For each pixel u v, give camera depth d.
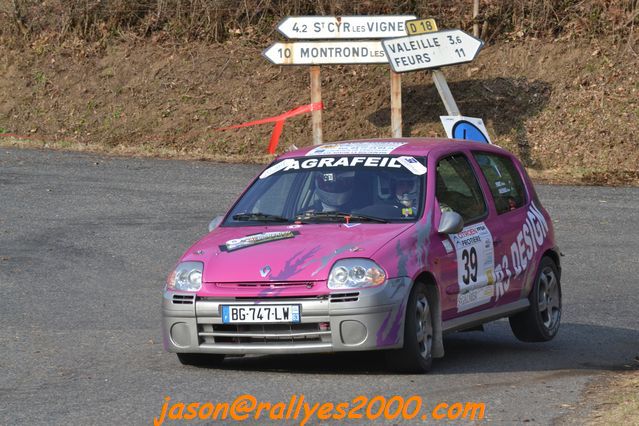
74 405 19.44
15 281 36.62
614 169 64.75
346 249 21.64
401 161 24.70
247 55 83.12
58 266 39.28
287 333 21.22
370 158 25.08
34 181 58.88
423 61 65.62
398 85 68.94
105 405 19.38
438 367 23.45
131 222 48.03
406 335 21.53
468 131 53.88
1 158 67.38
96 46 86.19
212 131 76.88
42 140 77.81
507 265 25.75
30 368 23.50
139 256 41.22
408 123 74.62
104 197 54.34
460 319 23.73
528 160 68.44
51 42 87.31
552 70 74.56
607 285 36.34
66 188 56.81
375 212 23.55
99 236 44.94
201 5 86.12
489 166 26.97
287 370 22.84
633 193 55.91
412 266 21.83
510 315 25.75
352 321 20.89
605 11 76.81
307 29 69.00
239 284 21.59
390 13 82.69
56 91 83.56
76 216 49.41
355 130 75.00
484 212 25.55
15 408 19.27
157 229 46.47
